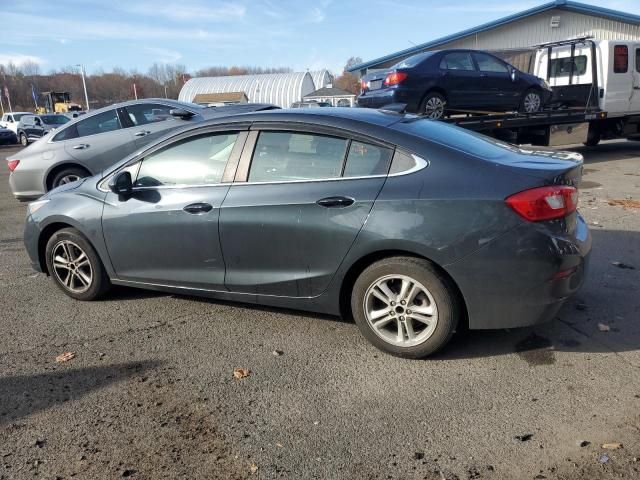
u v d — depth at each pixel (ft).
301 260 11.95
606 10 77.05
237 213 12.36
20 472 8.45
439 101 33.24
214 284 13.19
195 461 8.57
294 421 9.53
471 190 10.50
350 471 8.23
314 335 12.84
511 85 35.86
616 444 8.55
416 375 10.89
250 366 11.51
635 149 47.14
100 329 13.62
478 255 10.43
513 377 10.67
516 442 8.73
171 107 29.32
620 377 10.50
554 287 10.53
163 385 10.88
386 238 10.89
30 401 10.44
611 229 21.17
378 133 11.48
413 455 8.54
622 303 13.93
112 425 9.59
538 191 10.31
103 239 14.43
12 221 27.63
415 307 11.18
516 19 82.74
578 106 41.19
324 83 192.85
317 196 11.55
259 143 12.54
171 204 13.26
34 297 16.05
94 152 28.22
